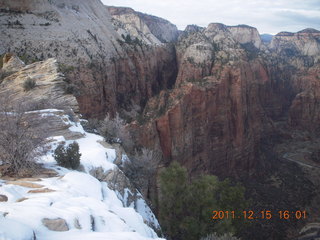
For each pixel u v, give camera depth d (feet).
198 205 64.39
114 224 24.85
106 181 44.42
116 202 38.37
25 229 17.78
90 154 49.67
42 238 18.94
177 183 66.13
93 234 20.94
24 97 67.62
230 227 59.00
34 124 44.37
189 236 60.44
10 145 36.96
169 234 62.28
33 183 31.55
